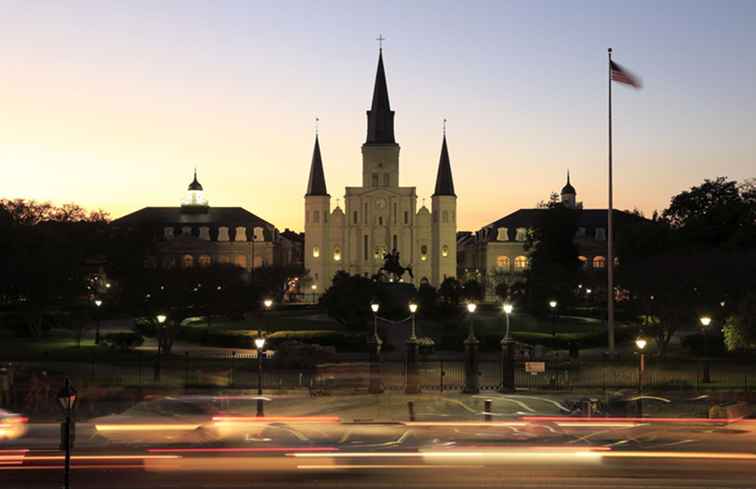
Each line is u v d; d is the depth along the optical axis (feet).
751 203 320.70
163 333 224.94
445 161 580.30
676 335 285.64
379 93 604.08
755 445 105.91
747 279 236.43
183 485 85.61
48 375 179.32
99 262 383.65
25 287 285.23
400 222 581.12
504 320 304.50
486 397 151.94
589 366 187.01
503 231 574.56
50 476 89.04
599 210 587.27
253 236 597.93
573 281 366.43
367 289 274.57
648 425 118.21
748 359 210.59
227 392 158.61
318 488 84.28
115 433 108.58
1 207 379.76
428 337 248.73
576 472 91.15
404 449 102.42
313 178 579.48
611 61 195.62
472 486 84.79
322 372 179.93
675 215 361.51
